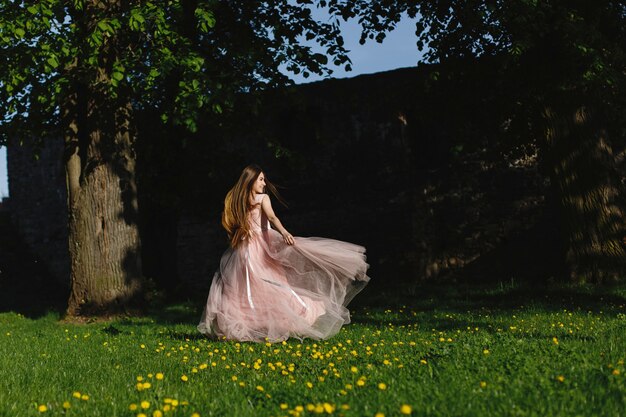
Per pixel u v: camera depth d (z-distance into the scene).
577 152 14.73
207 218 22.98
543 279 15.34
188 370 5.62
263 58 13.98
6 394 4.79
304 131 22.11
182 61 12.72
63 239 25.38
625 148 17.80
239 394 4.36
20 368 6.18
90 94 13.07
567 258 14.74
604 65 12.66
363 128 21.16
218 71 14.34
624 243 14.51
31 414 4.05
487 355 5.36
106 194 13.23
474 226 20.00
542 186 19.39
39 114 14.15
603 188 14.66
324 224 21.53
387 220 20.80
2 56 11.62
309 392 4.28
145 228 19.62
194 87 12.69
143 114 17.44
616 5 14.02
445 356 5.50
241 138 22.62
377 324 10.31
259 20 15.71
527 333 7.95
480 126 16.69
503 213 19.73
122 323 12.05
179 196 19.09
